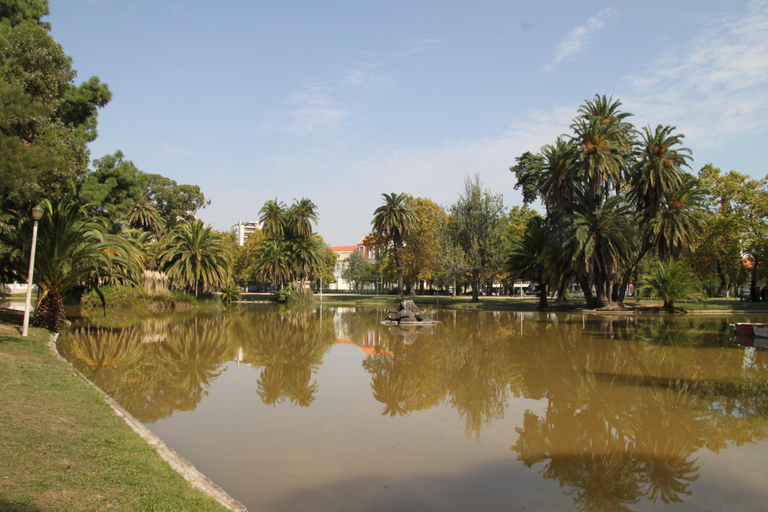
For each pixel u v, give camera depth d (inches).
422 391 451.8
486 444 304.7
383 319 1370.6
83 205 773.9
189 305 1663.4
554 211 1729.8
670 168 1433.3
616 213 1441.9
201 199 3366.1
